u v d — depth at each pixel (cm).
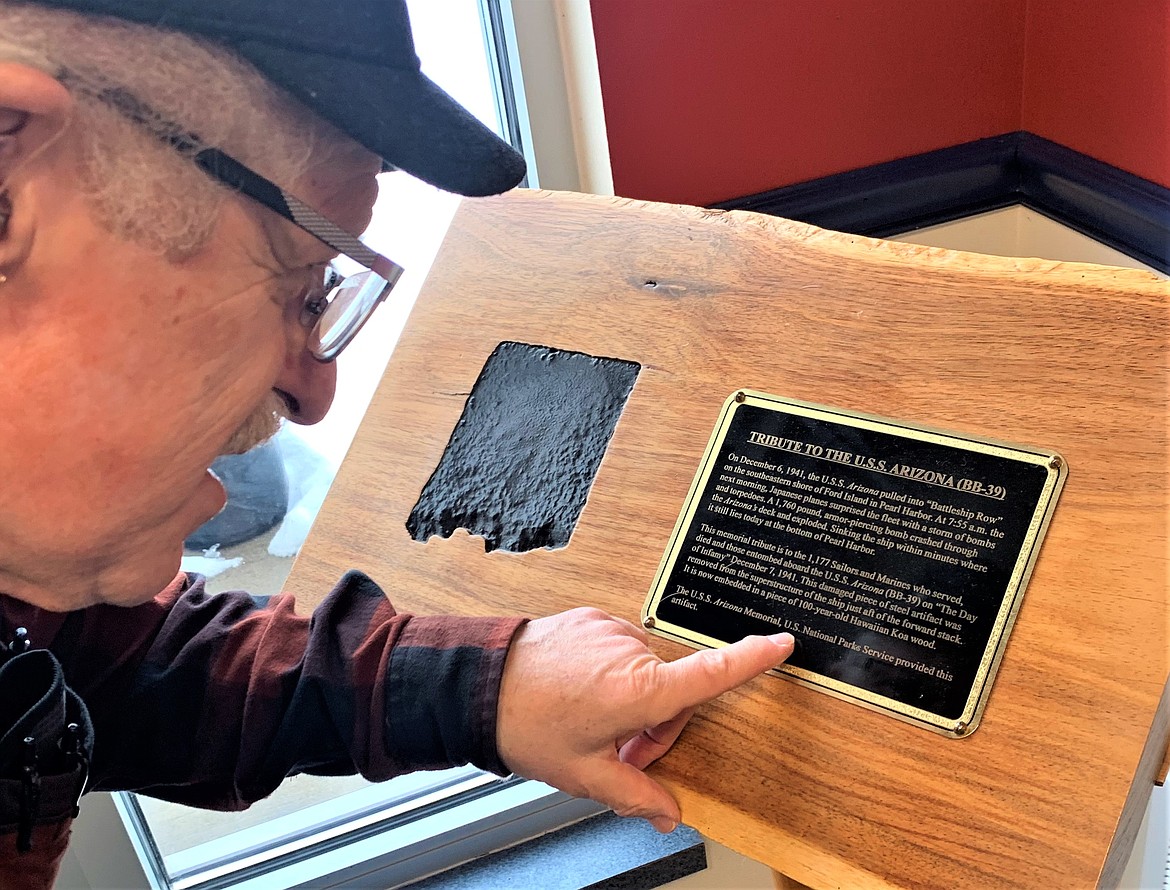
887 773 60
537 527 77
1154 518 59
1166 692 58
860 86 120
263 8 45
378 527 83
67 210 45
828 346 73
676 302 80
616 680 59
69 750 60
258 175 49
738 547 69
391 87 48
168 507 56
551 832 128
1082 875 54
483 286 90
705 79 114
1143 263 118
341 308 64
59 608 58
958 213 133
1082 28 115
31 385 47
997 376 66
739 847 62
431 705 64
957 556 62
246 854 126
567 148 121
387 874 123
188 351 50
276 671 70
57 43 42
